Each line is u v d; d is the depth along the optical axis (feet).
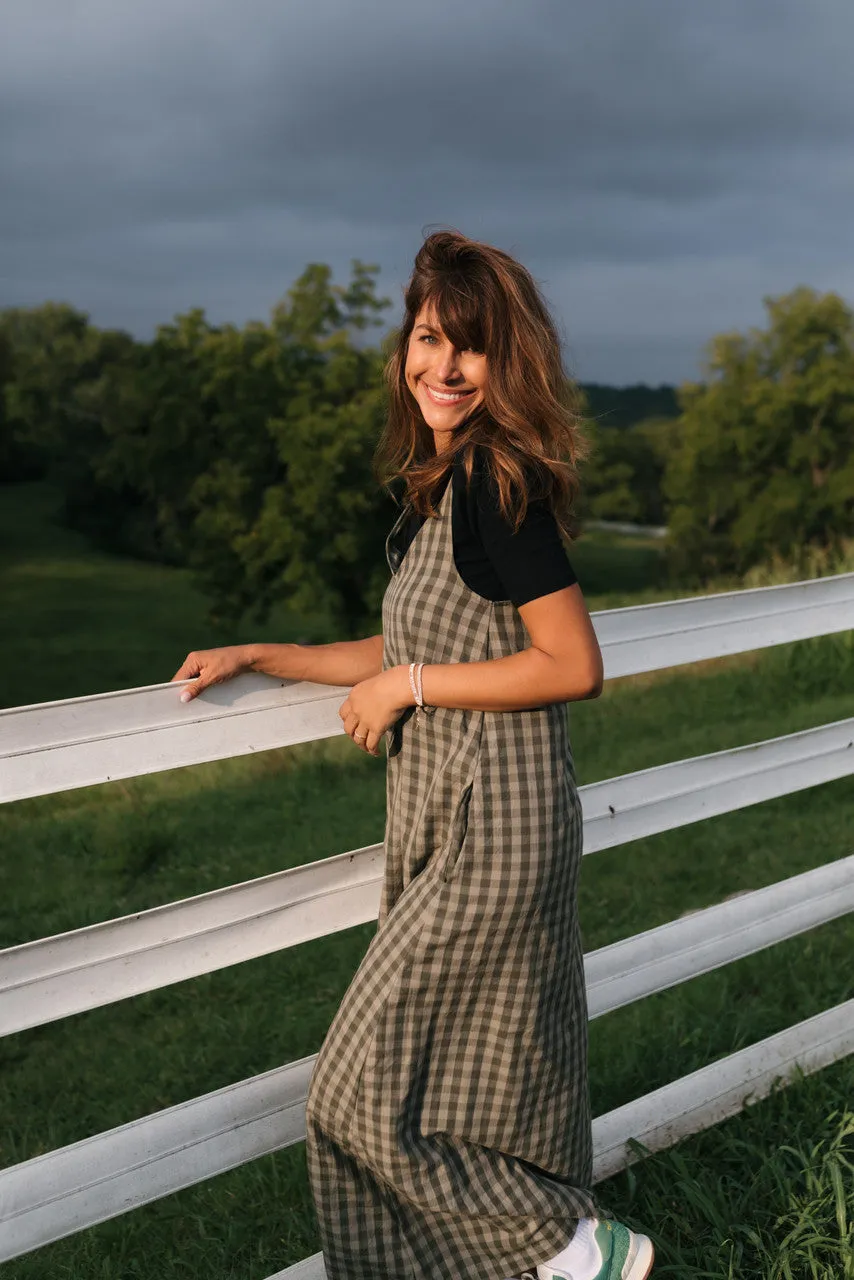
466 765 6.17
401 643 6.31
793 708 26.20
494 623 6.16
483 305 6.01
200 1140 6.72
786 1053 9.39
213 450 48.26
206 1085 10.97
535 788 6.23
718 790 8.86
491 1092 6.40
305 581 42.22
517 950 6.27
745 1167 8.42
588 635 5.95
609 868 16.35
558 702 6.01
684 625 8.33
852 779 19.97
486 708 6.07
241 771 22.68
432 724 6.29
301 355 45.65
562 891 6.40
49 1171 6.20
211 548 45.96
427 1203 6.28
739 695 27.55
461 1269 6.61
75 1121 10.39
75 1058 11.66
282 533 42.06
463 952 6.17
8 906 15.57
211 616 46.39
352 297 46.26
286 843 17.66
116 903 15.40
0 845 18.58
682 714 26.04
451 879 6.14
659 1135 8.60
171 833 18.58
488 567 6.11
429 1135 6.34
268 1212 8.83
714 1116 8.89
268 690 6.77
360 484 41.65
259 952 6.82
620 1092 10.05
